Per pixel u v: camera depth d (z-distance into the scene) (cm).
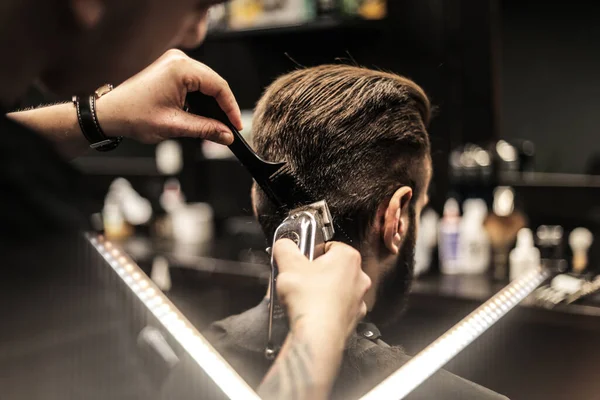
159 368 78
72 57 54
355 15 278
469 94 276
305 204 83
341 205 95
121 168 403
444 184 266
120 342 63
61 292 57
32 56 52
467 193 267
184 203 368
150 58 56
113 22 52
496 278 244
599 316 208
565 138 266
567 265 241
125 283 73
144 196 396
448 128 268
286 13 287
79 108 88
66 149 90
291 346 65
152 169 394
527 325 227
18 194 53
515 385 224
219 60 280
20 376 55
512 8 270
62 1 50
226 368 75
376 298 104
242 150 86
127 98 88
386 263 100
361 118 95
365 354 92
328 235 78
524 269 242
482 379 204
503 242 251
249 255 299
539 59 267
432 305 233
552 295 220
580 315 210
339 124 95
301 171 96
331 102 96
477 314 91
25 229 54
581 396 228
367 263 98
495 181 266
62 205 56
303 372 64
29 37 51
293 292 68
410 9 270
